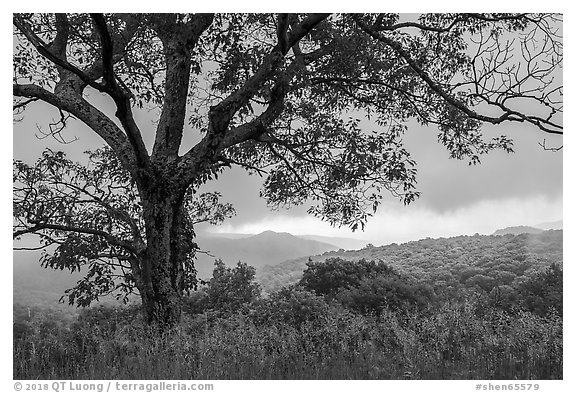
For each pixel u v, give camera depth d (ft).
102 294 41.98
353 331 28.25
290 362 25.32
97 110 35.96
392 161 40.09
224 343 27.02
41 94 35.47
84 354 26.81
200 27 35.14
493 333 27.14
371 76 41.55
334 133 40.63
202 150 33.96
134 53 43.37
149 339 28.32
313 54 37.78
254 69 36.65
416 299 58.03
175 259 34.32
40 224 36.91
